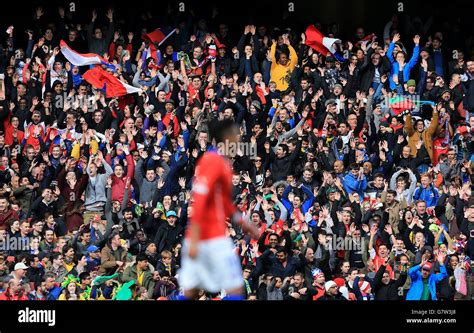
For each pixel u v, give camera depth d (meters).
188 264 24.08
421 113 51.81
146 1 56.12
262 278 41.41
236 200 44.59
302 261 41.88
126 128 48.75
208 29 56.75
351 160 48.28
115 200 45.34
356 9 58.19
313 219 44.72
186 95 51.22
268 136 49.09
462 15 57.22
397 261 42.97
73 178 45.91
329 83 52.62
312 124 50.34
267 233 42.50
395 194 45.75
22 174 47.28
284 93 51.66
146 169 46.78
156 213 44.25
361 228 44.53
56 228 44.16
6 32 54.34
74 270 41.66
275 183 46.44
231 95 50.53
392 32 55.88
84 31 54.41
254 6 58.03
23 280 40.78
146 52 53.31
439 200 46.09
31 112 49.97
